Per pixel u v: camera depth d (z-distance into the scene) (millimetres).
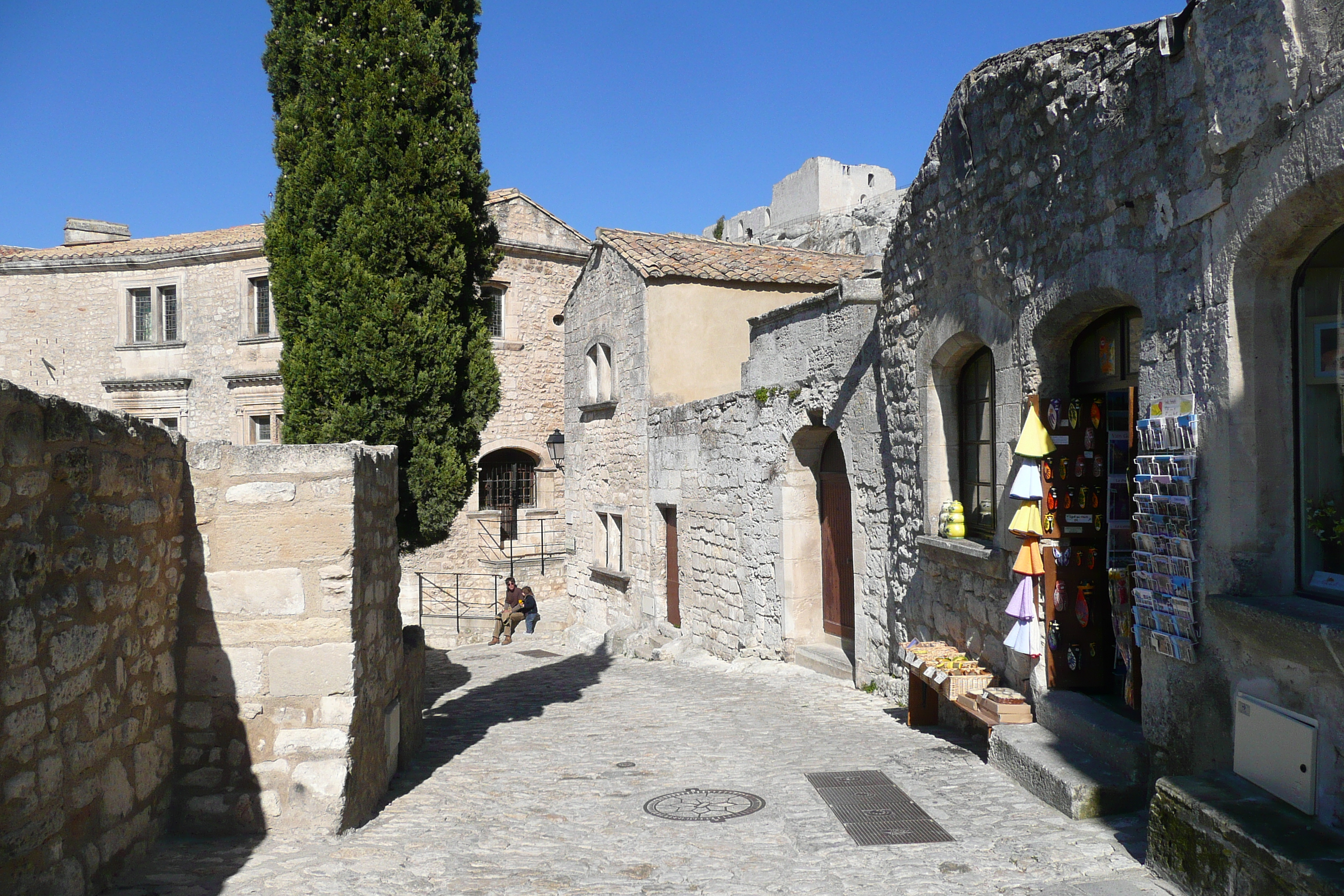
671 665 13523
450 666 14867
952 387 7867
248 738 5094
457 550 22625
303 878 4402
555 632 20672
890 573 9141
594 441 17812
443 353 8938
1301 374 4238
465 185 9180
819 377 10781
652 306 15141
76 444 3877
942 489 7867
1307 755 3689
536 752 7488
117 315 24484
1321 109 3654
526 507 24156
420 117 8836
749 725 8312
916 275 8141
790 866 4543
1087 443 5977
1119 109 5117
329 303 8672
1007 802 5277
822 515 11742
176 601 5020
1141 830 4645
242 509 5141
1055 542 5973
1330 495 4090
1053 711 5824
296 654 5141
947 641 7738
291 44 8977
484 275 9633
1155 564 4777
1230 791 3959
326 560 5176
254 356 23594
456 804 5883
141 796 4578
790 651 11625
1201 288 4449
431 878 4445
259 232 24000
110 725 4199
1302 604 3998
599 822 5461
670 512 15273
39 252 25609
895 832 4953
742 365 13320
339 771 5105
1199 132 4453
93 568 4023
